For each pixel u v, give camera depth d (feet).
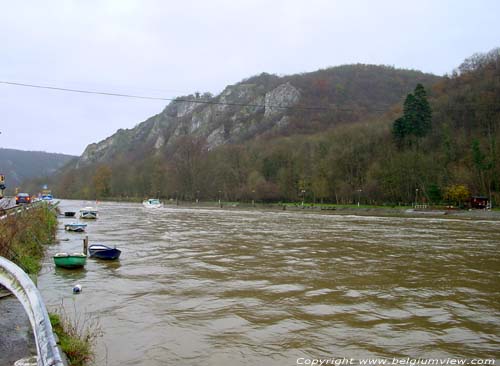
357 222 163.22
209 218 185.37
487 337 33.50
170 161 424.05
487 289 49.11
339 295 46.09
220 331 34.22
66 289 47.11
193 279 53.42
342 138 306.14
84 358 26.45
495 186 241.14
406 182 260.21
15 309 32.63
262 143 406.00
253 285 50.37
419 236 107.55
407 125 282.77
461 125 294.87
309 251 78.64
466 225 148.15
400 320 37.58
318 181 290.15
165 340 31.89
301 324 36.24
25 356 23.35
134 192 433.48
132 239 96.53
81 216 172.14
